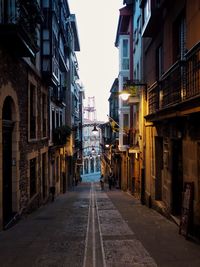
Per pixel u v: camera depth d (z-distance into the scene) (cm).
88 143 7894
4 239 925
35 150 1669
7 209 1209
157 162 1551
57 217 1353
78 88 5362
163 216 1305
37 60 1738
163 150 1395
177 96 984
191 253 748
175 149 1195
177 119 1054
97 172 8450
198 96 692
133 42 2553
